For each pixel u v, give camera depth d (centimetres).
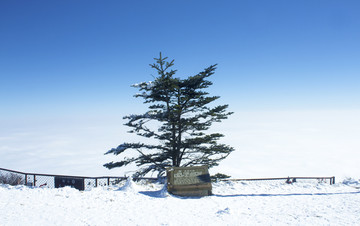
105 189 1509
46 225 836
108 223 884
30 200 1089
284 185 1769
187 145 1970
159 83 1895
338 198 1330
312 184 1805
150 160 2005
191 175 1427
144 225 880
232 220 956
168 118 1942
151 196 1286
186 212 1048
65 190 1285
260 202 1259
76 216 934
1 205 1010
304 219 968
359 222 926
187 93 1958
